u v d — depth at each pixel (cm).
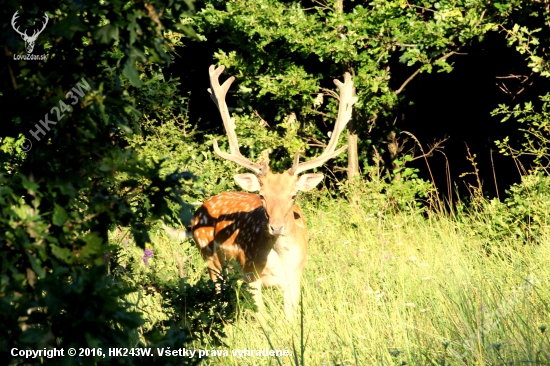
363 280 1422
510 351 976
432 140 2900
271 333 1216
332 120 2567
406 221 1853
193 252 1723
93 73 619
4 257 555
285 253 1456
